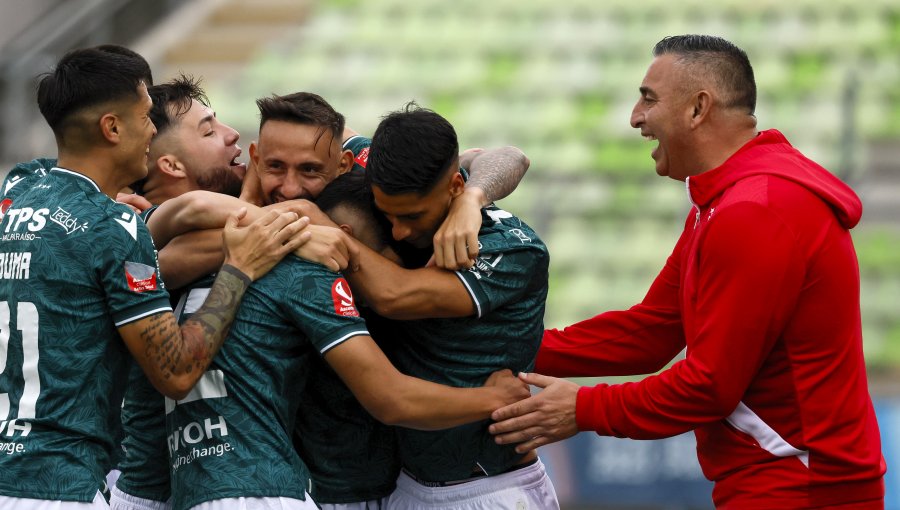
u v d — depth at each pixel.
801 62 42.84
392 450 12.66
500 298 11.71
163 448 12.25
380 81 44.59
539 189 36.78
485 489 12.56
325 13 49.50
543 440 12.29
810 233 11.52
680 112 12.26
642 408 11.95
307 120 11.61
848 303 11.73
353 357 11.02
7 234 11.02
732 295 11.45
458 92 43.47
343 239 11.31
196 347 10.71
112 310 10.73
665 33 45.75
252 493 10.87
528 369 12.72
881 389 27.72
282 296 11.09
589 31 46.50
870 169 37.44
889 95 40.44
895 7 45.44
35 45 45.03
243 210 11.34
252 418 11.09
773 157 11.97
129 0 48.94
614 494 25.23
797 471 11.77
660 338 13.85
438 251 11.25
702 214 12.23
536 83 43.53
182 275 11.51
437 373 12.09
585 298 33.62
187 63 47.06
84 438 10.80
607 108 41.75
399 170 10.91
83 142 10.99
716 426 12.30
